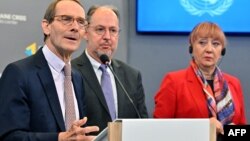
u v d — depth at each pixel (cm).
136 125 157
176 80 310
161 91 312
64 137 194
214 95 307
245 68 451
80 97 248
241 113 316
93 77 282
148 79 452
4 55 388
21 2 398
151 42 454
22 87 218
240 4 445
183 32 448
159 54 454
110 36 288
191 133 160
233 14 445
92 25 289
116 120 157
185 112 301
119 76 292
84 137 190
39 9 405
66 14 234
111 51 291
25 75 222
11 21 393
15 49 393
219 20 446
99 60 288
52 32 235
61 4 237
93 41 287
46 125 218
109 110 277
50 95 225
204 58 307
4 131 210
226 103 305
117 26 295
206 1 445
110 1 439
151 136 158
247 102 449
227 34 448
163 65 454
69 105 233
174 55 452
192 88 307
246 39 451
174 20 448
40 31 405
